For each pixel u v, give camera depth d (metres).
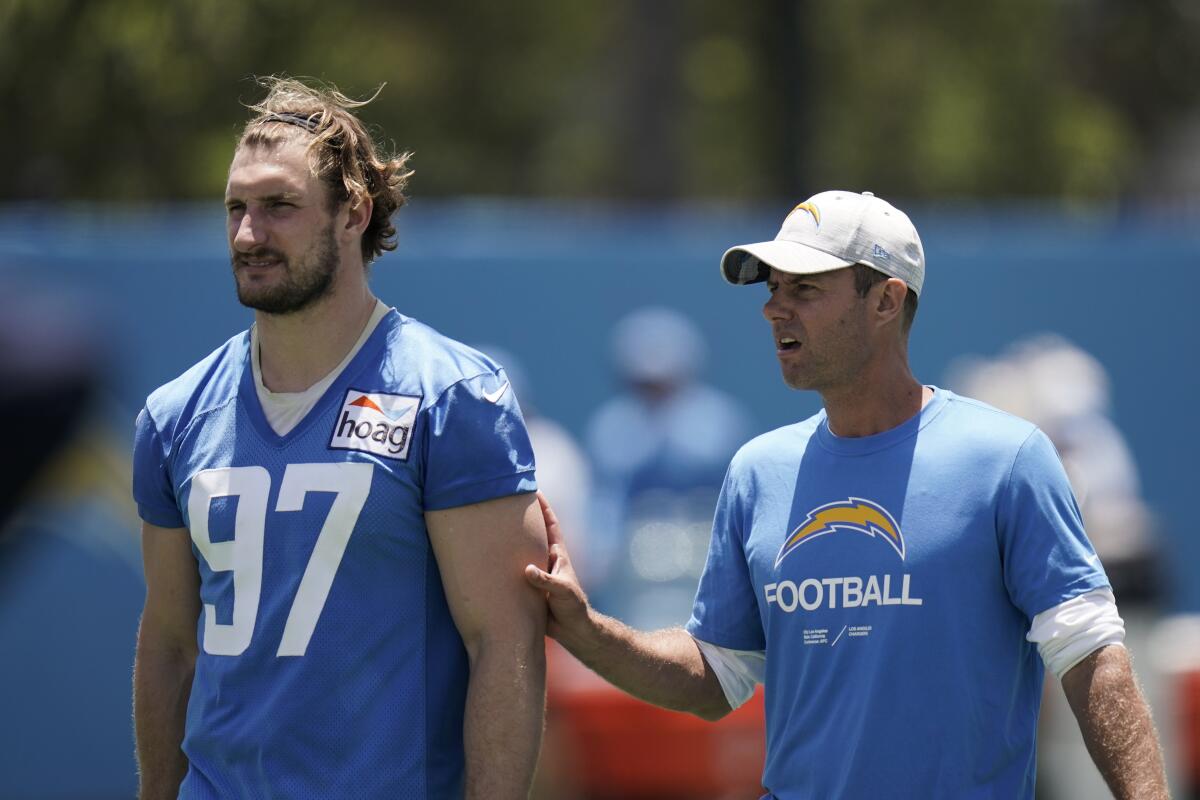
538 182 72.69
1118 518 25.36
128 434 31.52
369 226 13.13
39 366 30.81
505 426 12.68
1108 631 11.98
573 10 68.56
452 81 66.62
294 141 12.34
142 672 13.70
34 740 30.31
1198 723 25.97
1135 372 39.56
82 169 46.28
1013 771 12.36
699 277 37.88
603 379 37.38
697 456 35.31
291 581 12.27
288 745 12.26
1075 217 64.75
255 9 46.84
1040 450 12.41
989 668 12.23
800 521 12.83
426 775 12.48
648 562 29.59
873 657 12.32
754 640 13.60
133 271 31.80
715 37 69.69
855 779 12.30
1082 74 70.00
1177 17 69.31
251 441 12.58
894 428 12.80
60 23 44.81
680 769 25.36
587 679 25.62
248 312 32.25
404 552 12.44
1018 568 12.22
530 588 12.82
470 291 37.09
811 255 12.61
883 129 66.69
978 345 39.22
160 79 45.94
